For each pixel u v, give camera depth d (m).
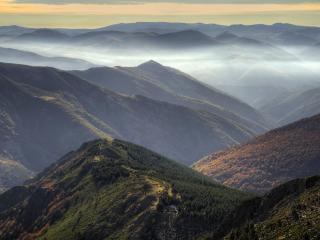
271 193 163.25
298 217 129.50
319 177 155.38
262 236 129.62
